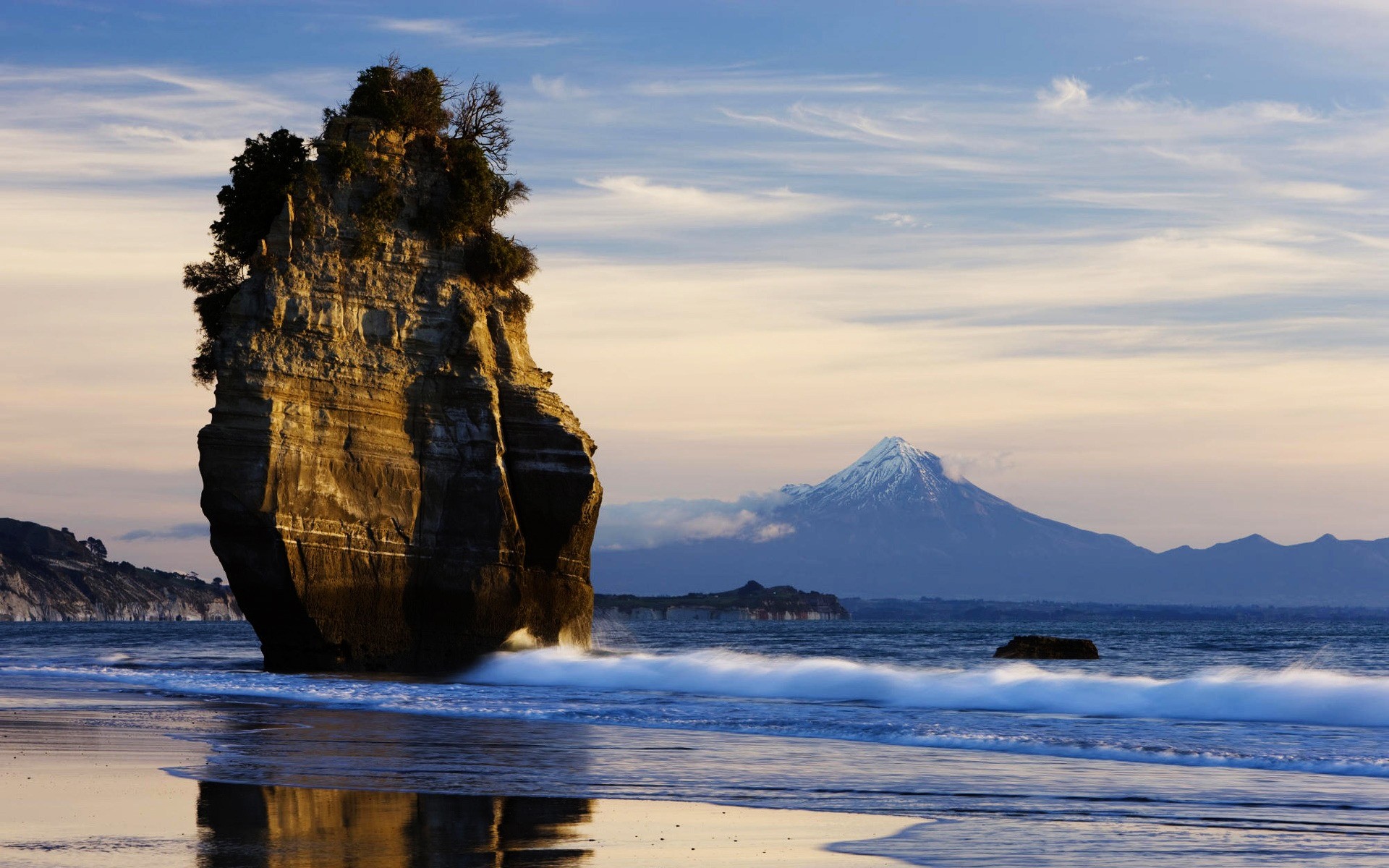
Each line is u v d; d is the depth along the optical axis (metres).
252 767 24.70
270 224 60.03
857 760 27.14
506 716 37.50
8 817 18.88
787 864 16.59
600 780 23.80
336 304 57.47
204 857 16.17
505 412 60.81
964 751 29.45
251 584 55.78
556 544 60.59
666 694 46.31
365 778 23.61
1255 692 39.31
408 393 59.22
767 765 26.20
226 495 54.50
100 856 16.08
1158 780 24.62
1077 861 17.06
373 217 58.50
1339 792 23.19
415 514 58.66
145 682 50.09
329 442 56.53
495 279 62.56
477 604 58.41
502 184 63.78
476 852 16.92
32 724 32.75
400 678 54.62
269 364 55.25
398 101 60.03
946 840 18.31
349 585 56.62
